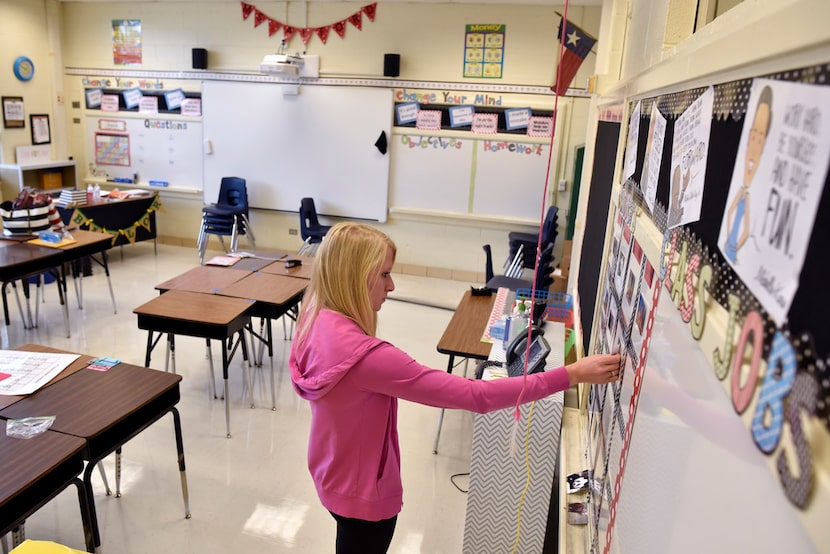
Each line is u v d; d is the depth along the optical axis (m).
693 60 0.87
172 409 2.42
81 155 7.51
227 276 3.92
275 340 4.66
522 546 2.20
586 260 2.88
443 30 6.07
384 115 6.36
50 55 7.07
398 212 6.57
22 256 3.99
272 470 2.99
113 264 6.53
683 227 0.85
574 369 1.40
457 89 6.16
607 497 1.36
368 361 1.42
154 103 7.11
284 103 6.62
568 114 5.96
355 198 6.66
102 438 2.04
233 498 2.76
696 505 0.64
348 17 6.24
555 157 6.06
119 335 4.58
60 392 2.20
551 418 2.07
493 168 6.25
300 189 6.79
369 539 1.64
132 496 2.73
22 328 4.59
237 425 3.39
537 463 2.12
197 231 7.40
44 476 1.76
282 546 2.48
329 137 6.57
